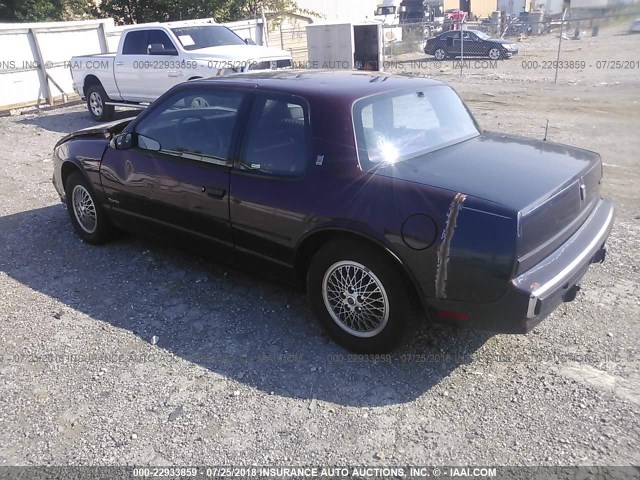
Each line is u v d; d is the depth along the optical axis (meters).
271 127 3.85
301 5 27.41
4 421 3.13
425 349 3.67
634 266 4.69
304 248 3.70
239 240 4.05
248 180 3.88
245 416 3.13
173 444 2.94
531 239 3.03
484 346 3.69
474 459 2.78
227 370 3.53
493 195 3.09
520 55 25.50
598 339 3.71
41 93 15.26
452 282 3.09
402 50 29.98
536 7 42.44
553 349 3.62
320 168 3.56
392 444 2.89
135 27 11.91
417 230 3.12
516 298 2.97
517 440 2.89
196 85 4.38
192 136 4.30
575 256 3.32
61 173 5.54
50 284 4.73
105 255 5.27
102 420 3.12
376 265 3.32
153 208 4.62
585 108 11.87
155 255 5.23
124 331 3.99
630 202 6.26
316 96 3.71
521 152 3.83
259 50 11.39
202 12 21.72
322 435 2.97
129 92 12.24
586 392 3.21
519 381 3.34
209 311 4.23
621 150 8.41
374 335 3.50
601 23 30.25
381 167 3.45
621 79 16.16
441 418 3.07
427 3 46.19
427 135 3.92
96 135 5.38
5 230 6.02
